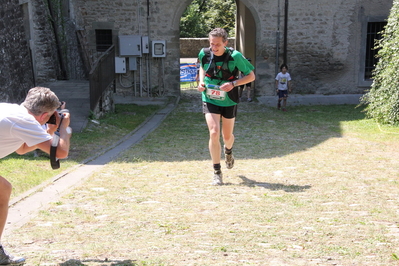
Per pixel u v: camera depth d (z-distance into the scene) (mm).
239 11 21484
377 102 11766
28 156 7168
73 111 11172
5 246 3406
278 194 5070
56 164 2820
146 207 4605
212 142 5430
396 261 2924
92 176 6129
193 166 6871
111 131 10164
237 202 4742
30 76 12539
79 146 8336
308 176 6074
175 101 16328
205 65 5250
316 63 17203
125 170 6570
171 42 17047
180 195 5113
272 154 7852
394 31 11586
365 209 4379
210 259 3029
